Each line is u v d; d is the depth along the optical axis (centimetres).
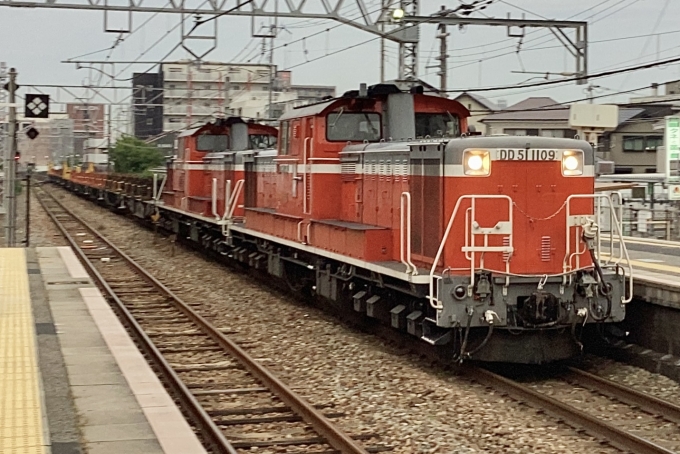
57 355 1067
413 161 1229
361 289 1435
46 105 2605
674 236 2709
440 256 1144
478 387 1080
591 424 884
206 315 1595
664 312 1176
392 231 1308
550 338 1130
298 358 1231
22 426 753
